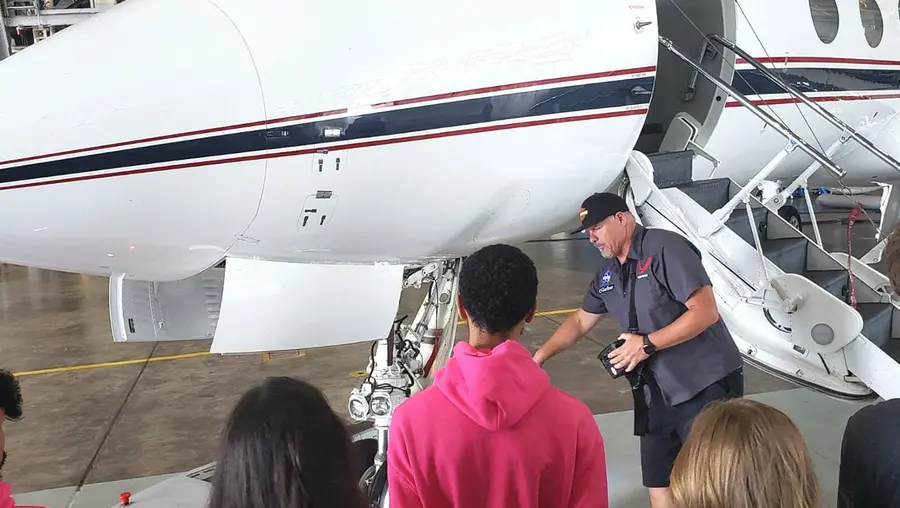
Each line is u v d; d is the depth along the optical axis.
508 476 1.77
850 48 5.97
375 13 3.19
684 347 3.14
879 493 1.78
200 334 3.72
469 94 3.30
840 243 11.96
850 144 6.41
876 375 3.90
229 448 1.41
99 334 8.32
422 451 1.78
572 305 8.78
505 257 1.94
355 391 3.82
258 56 2.99
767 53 5.34
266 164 2.98
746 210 4.55
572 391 6.02
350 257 3.43
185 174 2.90
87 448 5.22
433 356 3.96
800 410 5.36
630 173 3.97
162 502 3.91
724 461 1.48
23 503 4.39
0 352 7.70
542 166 3.58
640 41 3.70
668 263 3.05
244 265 3.27
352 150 3.10
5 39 13.58
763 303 4.02
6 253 3.00
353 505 1.44
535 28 3.46
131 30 3.01
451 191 3.39
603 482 1.92
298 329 3.41
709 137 5.20
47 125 2.79
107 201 2.86
